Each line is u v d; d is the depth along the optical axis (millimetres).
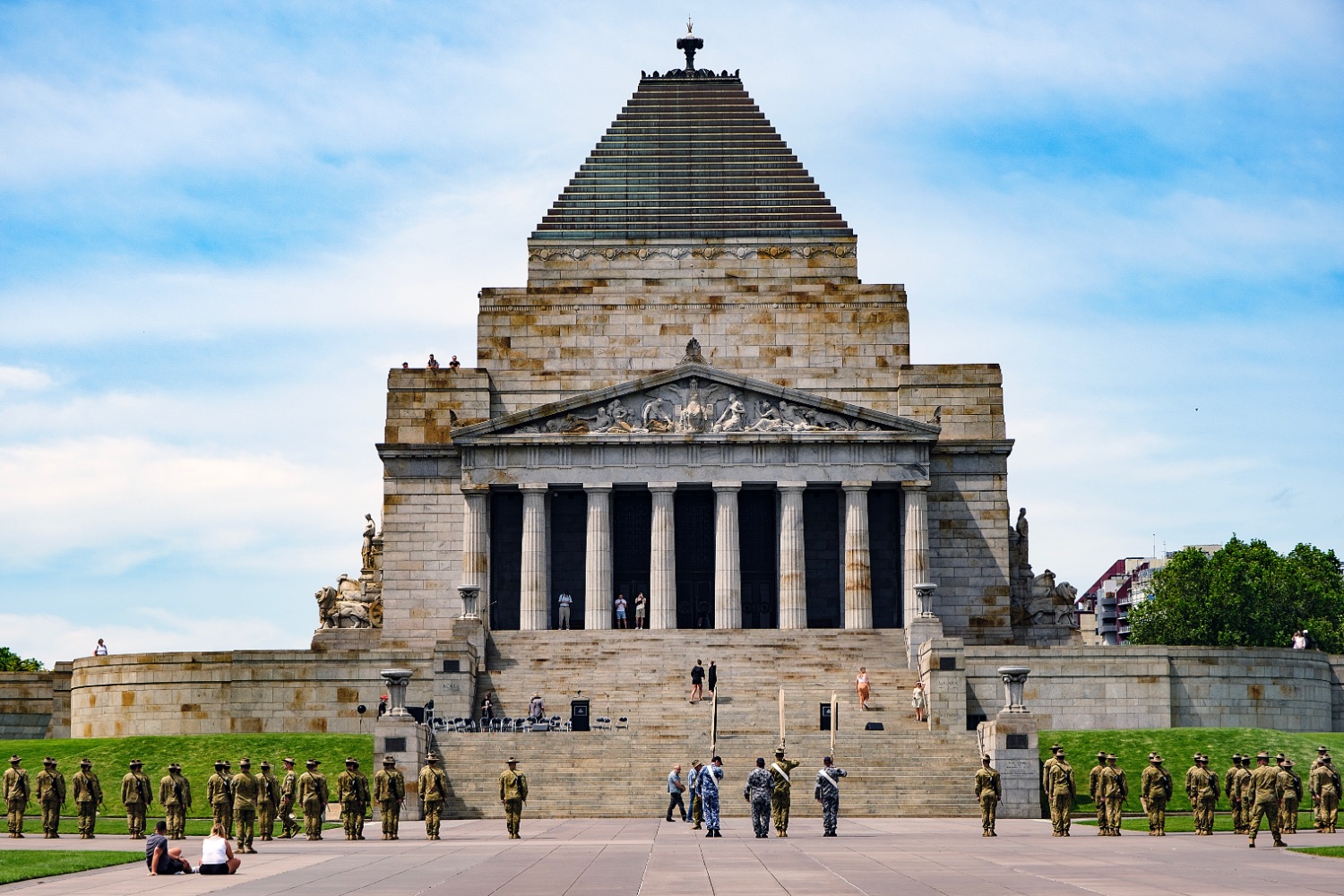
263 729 105688
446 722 93688
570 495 127312
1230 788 67438
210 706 106750
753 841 62094
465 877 48188
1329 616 169750
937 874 47719
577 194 135500
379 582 125938
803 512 122688
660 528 118688
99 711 110625
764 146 137250
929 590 108375
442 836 67562
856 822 76500
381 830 73000
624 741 87062
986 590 123188
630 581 127062
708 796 64500
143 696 108375
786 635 109938
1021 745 80938
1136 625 179125
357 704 105188
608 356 128750
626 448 119500
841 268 132750
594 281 132750
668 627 117312
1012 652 103938
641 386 119875
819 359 128500
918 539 118938
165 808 67625
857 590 117875
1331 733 96312
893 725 96812
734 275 132750
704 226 134000
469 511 119875
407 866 52469
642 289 132000
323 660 105812
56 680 115812
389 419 124875
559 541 127250
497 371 128125
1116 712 103875
